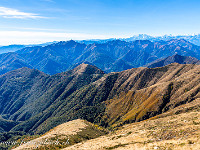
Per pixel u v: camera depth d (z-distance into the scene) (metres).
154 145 44.09
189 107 196.50
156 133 59.97
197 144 36.53
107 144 60.56
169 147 39.56
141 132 73.50
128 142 56.91
